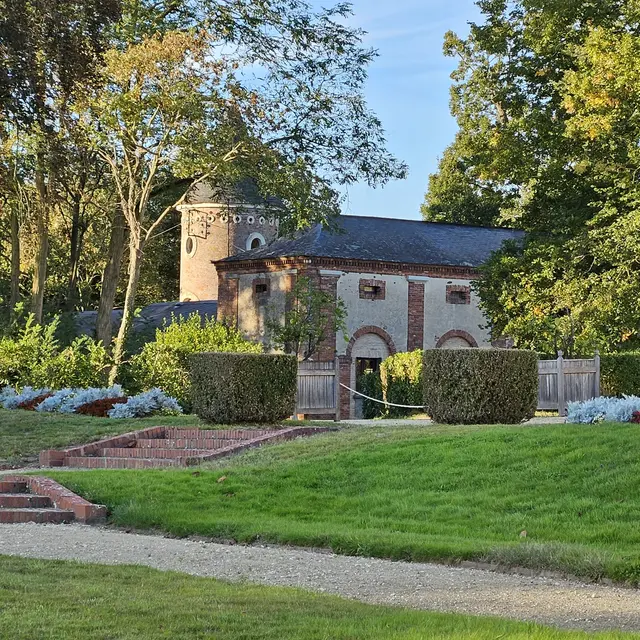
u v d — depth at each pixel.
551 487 13.04
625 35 29.78
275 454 16.64
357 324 44.94
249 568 9.88
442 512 12.52
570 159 34.72
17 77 32.53
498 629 6.76
